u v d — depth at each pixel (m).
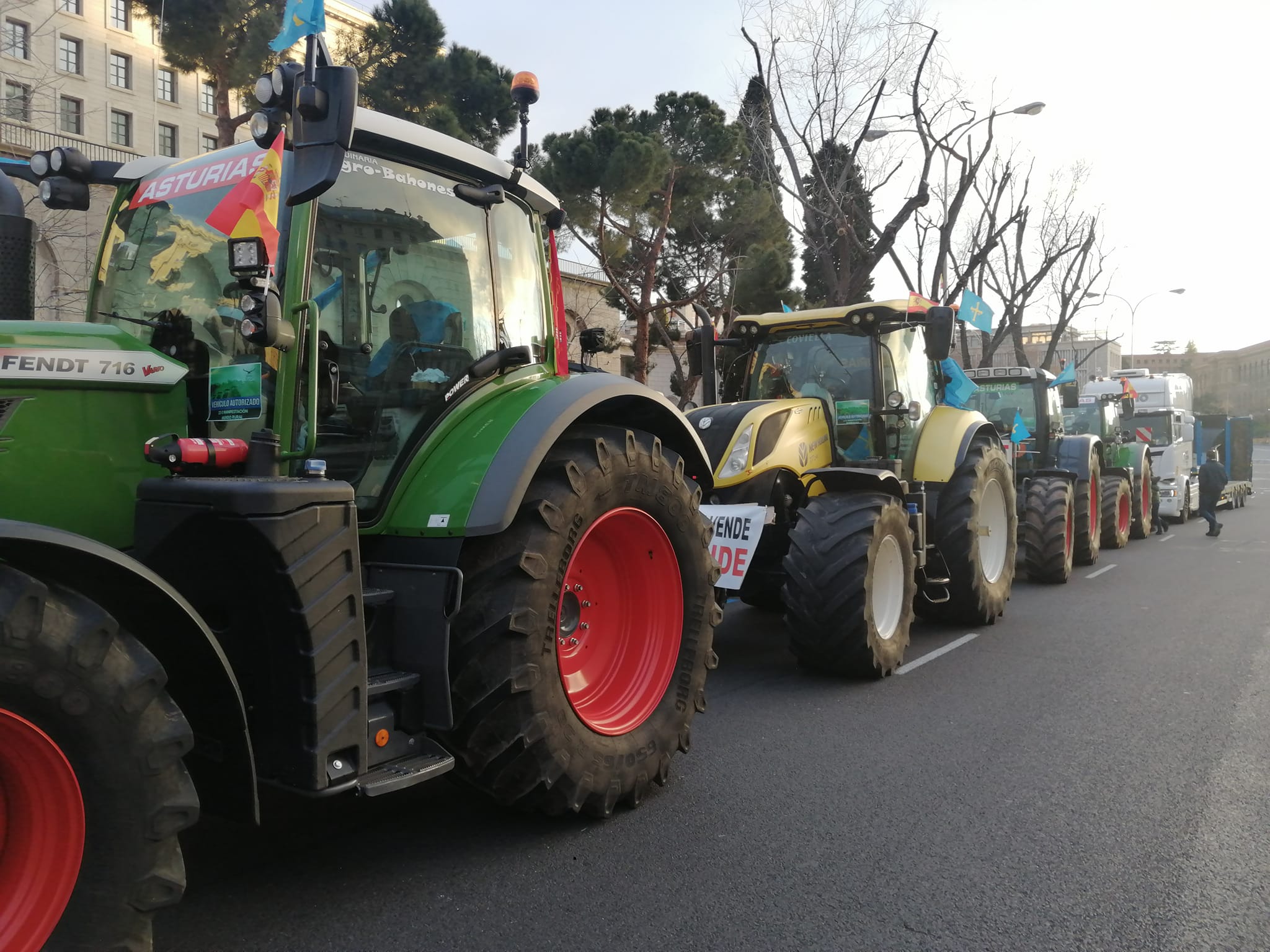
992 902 2.94
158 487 2.55
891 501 5.79
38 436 2.61
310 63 2.53
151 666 2.10
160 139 31.28
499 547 3.14
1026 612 8.23
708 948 2.65
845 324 6.78
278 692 2.61
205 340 3.07
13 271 3.28
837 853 3.28
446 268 3.42
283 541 2.46
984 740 4.57
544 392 3.41
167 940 2.63
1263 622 7.71
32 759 1.95
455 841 3.35
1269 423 91.75
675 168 16.17
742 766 4.20
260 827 3.47
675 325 22.16
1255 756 4.32
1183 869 3.17
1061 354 48.03
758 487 6.02
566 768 3.25
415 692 3.01
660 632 3.85
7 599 1.87
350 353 3.08
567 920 2.79
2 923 1.94
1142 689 5.54
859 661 5.54
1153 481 16.73
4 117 11.98
